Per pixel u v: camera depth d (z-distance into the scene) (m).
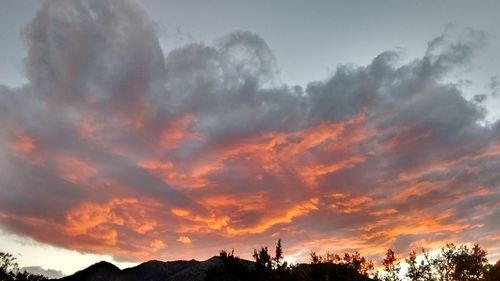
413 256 36.94
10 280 48.06
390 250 36.78
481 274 35.06
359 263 33.72
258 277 30.47
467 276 35.22
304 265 33.16
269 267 31.52
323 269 31.92
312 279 31.12
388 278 35.75
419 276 36.31
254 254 31.97
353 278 31.94
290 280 31.12
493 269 35.16
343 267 32.69
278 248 32.25
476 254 35.84
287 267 31.66
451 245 36.91
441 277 36.12
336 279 31.50
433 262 36.59
